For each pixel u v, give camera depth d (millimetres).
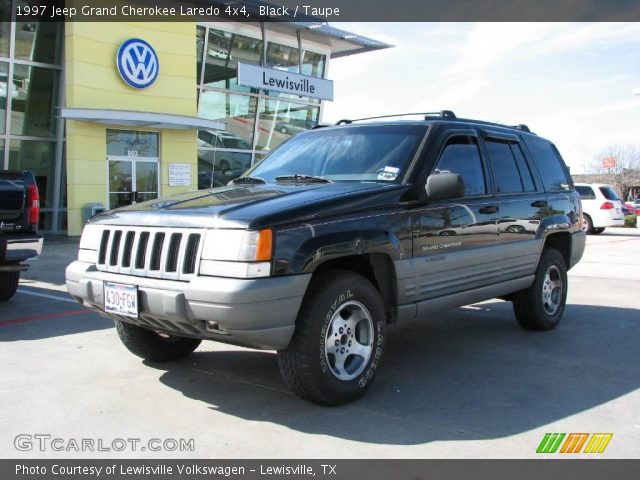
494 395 4273
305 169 5094
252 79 19891
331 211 3965
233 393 4305
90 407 4035
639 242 17531
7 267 6836
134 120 17219
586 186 21094
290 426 3711
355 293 4039
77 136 17172
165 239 3855
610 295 8500
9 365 4941
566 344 5715
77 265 4402
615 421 3803
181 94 19500
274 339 3646
